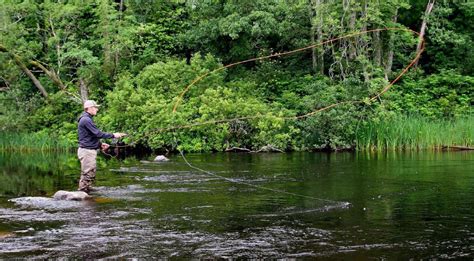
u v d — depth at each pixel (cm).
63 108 2627
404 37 2608
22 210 938
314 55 2678
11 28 2508
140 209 938
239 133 2277
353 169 1502
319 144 2272
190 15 2897
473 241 700
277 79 2605
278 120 2170
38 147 2453
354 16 2398
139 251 673
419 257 634
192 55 2753
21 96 2647
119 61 2738
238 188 1177
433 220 820
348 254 647
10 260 640
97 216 881
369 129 2227
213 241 714
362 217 848
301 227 785
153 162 1812
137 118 2259
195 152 2239
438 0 2839
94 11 2656
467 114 2502
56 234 761
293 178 1330
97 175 1441
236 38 2567
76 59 2694
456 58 2922
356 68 2459
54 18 2595
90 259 643
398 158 1822
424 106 2536
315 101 2261
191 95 2417
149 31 2738
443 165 1569
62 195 1049
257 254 653
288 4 2602
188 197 1062
